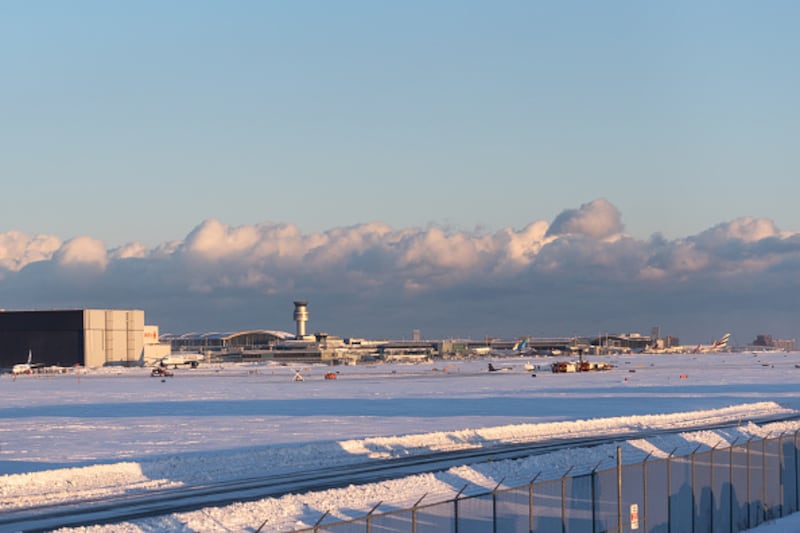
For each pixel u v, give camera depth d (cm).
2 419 10031
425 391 14962
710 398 12344
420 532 3112
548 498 3525
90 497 4509
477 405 11338
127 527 3569
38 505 4297
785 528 4422
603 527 3612
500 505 3334
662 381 18062
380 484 4484
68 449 6875
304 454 6003
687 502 4066
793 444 5094
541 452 6181
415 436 6875
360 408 10962
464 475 4809
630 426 8069
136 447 6950
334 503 4044
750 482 4559
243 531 3547
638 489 3812
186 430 8312
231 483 4947
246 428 8419
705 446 6388
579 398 12631
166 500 4406
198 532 3516
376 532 3120
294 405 11725
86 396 14838
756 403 10456
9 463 6088
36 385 19962
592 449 5934
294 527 3594
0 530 3672
